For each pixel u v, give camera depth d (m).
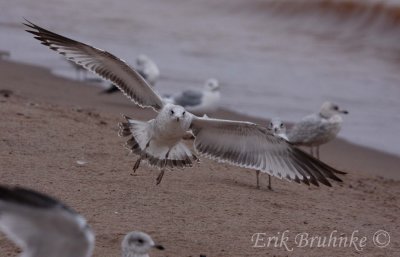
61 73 24.89
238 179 14.62
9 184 12.83
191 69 26.52
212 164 15.39
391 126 21.27
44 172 13.58
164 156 12.04
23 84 22.77
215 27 32.78
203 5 35.88
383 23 31.36
